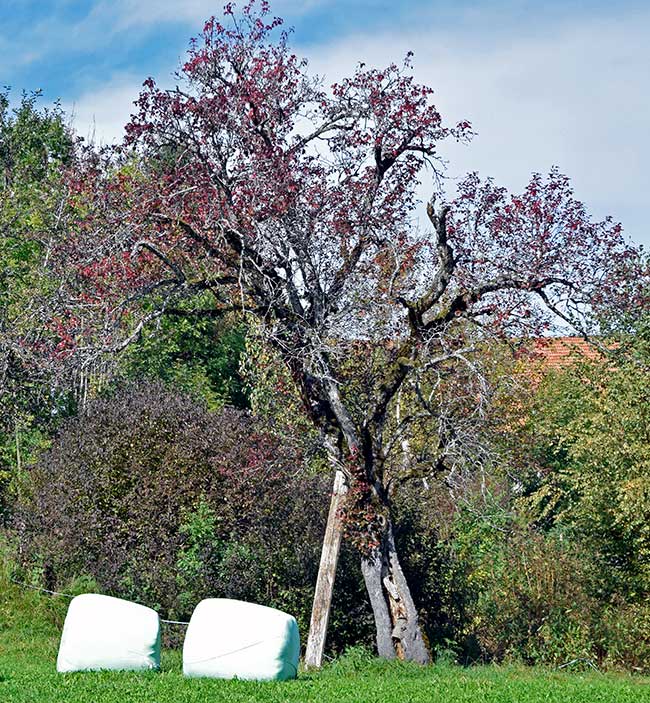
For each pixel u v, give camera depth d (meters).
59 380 18.45
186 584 20.89
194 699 12.06
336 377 19.33
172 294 18.62
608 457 21.06
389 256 19.31
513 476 22.94
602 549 22.48
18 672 15.01
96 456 22.59
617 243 18.62
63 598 21.98
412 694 13.05
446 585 21.48
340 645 20.92
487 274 18.67
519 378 21.48
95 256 18.05
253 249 18.47
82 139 21.73
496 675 16.84
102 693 12.42
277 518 21.69
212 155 18.97
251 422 22.95
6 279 29.77
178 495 21.80
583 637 21.33
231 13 19.27
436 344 18.86
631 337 21.97
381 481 19.36
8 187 34.81
